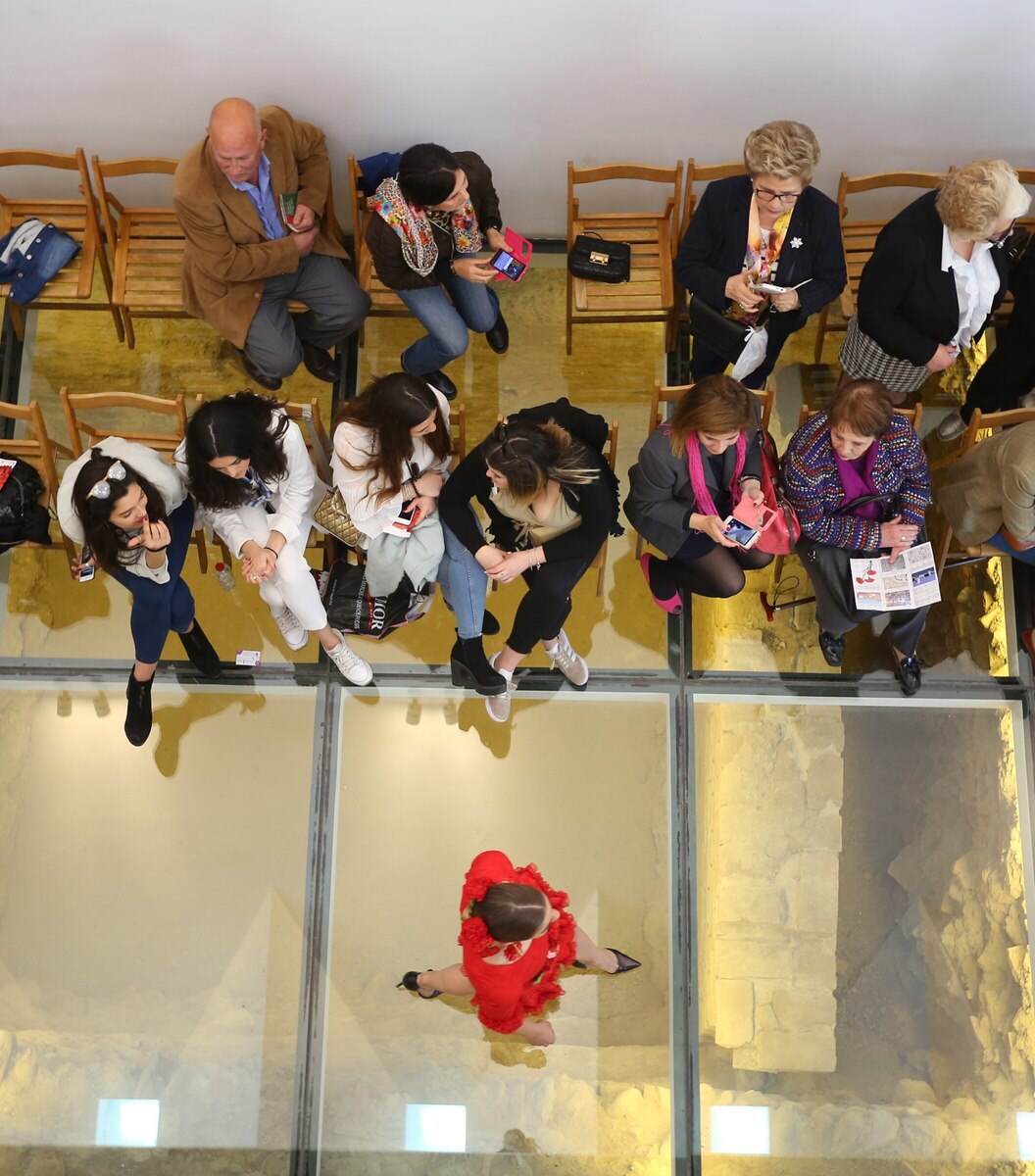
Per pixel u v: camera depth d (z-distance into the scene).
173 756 4.37
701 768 4.38
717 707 4.45
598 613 4.55
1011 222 3.67
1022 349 4.23
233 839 4.29
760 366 4.25
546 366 4.92
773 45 4.26
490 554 3.74
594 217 4.75
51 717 4.41
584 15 4.15
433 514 3.89
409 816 4.32
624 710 4.44
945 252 3.87
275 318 4.44
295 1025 4.10
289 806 4.33
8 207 4.71
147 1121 4.00
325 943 4.18
